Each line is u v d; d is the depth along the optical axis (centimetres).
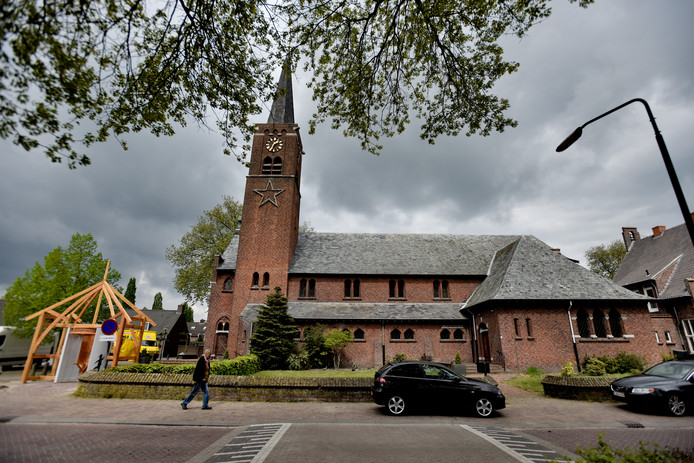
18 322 2628
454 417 1152
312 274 3128
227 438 862
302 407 1282
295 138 3481
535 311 2392
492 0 787
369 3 821
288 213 3228
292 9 764
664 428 1006
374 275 3167
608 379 1455
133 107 729
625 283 3638
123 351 2766
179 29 688
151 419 1044
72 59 583
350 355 2759
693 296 2809
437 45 896
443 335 2875
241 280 3055
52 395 1421
